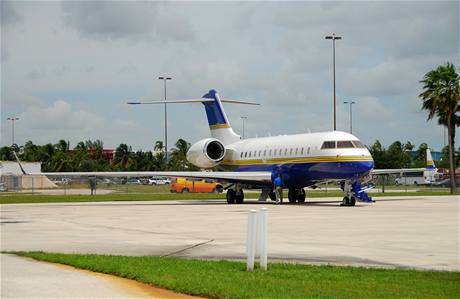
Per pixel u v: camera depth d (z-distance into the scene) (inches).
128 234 1203.2
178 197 3309.5
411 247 959.0
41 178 6033.5
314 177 2330.2
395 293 589.0
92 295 601.6
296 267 744.3
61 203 2615.7
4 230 1301.7
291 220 1494.8
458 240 1050.1
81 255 855.7
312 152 2299.5
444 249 934.4
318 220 1491.1
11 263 802.8
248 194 4025.6
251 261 719.7
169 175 2317.9
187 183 4328.3
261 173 2449.6
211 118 2910.9
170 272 706.2
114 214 1820.9
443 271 716.7
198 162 2652.6
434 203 2303.2
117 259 810.8
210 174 2377.0
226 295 584.7
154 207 2224.4
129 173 2299.5
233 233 1210.0
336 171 2206.0
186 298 592.1
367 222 1421.0
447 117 3718.0
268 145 2568.9
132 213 1862.7
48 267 769.6
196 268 736.3
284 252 904.3
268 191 2586.1
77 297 591.8
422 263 797.2
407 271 713.6
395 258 840.9
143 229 1310.3
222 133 2869.1
